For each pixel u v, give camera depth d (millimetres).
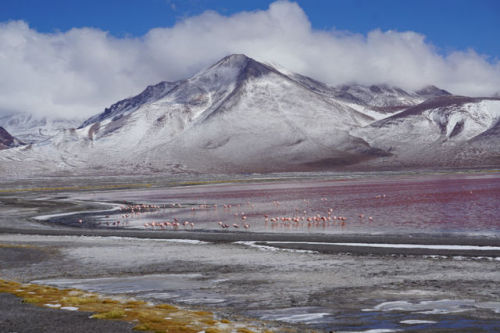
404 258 28234
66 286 23609
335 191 104000
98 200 91750
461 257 27969
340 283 22781
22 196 110125
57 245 36938
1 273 27391
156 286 23219
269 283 23250
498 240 34000
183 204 79875
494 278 22766
